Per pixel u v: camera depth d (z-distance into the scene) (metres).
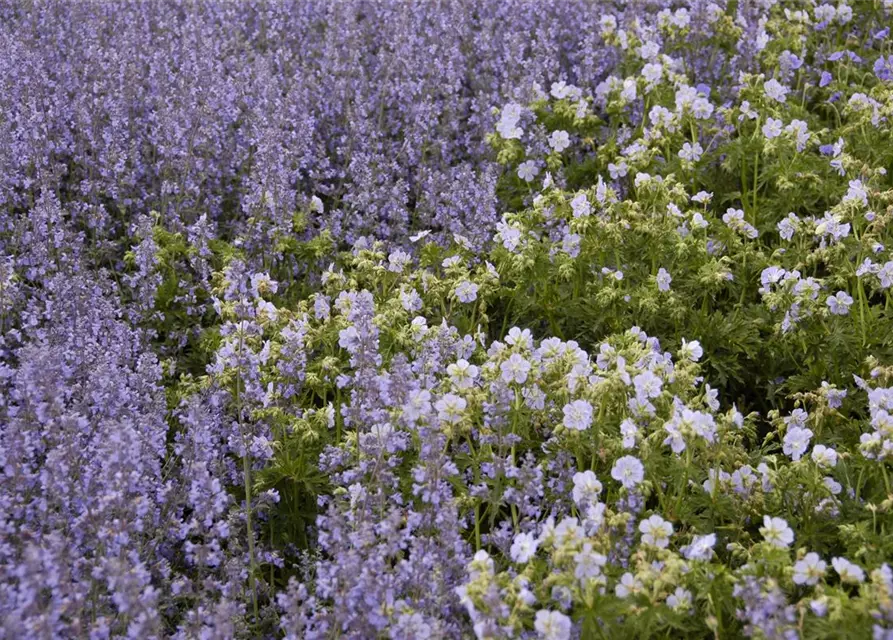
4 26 3.85
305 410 3.06
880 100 3.66
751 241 3.49
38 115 3.47
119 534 2.69
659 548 2.67
